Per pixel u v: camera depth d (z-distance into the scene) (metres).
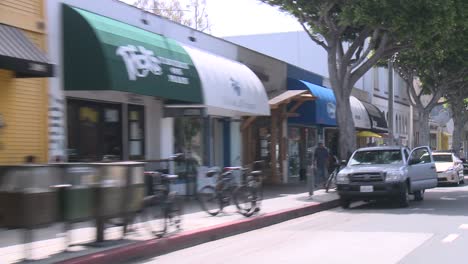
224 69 17.23
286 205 15.70
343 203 17.25
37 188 7.62
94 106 14.16
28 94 11.77
